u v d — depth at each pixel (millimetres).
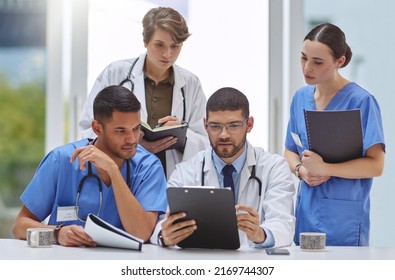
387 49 3900
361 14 3900
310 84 2797
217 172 2596
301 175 2855
